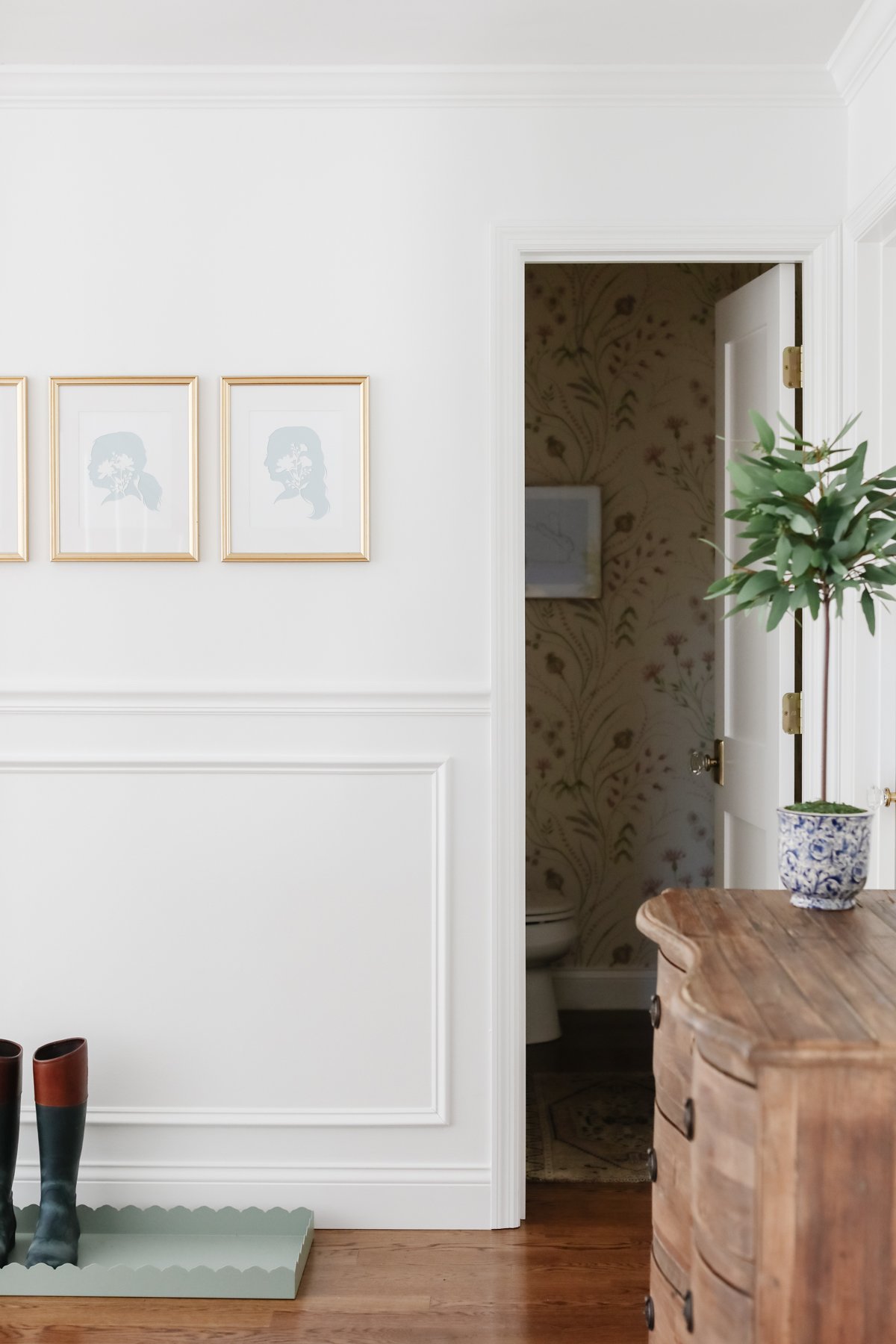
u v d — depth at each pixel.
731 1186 1.27
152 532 2.56
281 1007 2.58
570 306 3.89
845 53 2.40
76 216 2.54
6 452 2.55
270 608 2.57
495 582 2.54
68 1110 2.36
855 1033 1.22
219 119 2.54
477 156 2.53
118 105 2.54
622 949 3.97
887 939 1.56
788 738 2.64
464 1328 2.16
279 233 2.54
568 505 3.88
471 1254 2.43
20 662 2.58
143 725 2.57
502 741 2.55
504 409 2.54
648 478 3.90
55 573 2.57
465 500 2.56
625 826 3.96
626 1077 3.41
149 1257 2.41
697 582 3.91
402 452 2.55
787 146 2.53
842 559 1.69
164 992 2.58
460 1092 2.57
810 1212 1.22
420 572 2.56
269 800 2.57
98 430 2.55
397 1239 2.51
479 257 2.54
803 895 1.73
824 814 1.70
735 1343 1.27
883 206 2.24
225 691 2.56
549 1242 2.48
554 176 2.53
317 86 2.52
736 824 3.01
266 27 2.35
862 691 2.45
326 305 2.55
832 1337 1.22
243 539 2.55
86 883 2.58
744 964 1.45
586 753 3.95
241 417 2.54
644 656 3.93
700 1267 1.34
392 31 2.37
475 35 2.38
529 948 3.49
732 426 2.97
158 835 2.58
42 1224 2.36
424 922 2.57
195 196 2.54
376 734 2.57
